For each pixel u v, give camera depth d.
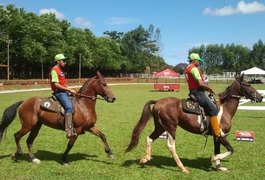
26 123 9.65
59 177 8.34
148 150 9.47
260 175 8.71
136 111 23.31
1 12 69.38
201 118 9.02
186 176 8.57
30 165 9.41
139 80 89.06
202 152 11.19
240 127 16.70
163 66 146.50
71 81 69.19
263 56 160.88
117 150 11.40
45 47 74.94
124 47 141.12
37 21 77.00
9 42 63.72
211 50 166.62
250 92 9.27
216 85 66.62
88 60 92.88
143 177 8.45
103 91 9.81
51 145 12.03
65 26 89.31
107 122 18.05
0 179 8.18
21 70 80.12
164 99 9.41
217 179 8.37
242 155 10.80
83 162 9.78
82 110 9.63
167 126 9.16
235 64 165.50
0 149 11.30
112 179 8.26
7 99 32.34
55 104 9.55
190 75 9.12
